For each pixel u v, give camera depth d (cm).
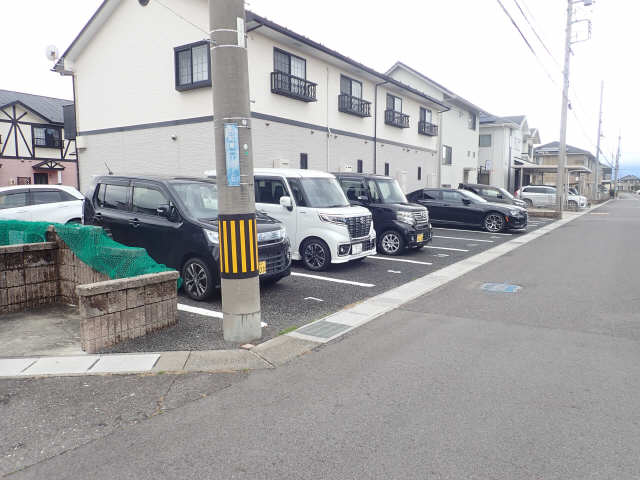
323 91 1698
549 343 470
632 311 591
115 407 334
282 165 1499
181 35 1390
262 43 1398
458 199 1603
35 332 494
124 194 716
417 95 2311
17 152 2603
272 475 254
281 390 362
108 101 1608
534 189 3194
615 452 273
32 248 578
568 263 967
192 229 618
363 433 297
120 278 510
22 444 286
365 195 1076
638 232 1611
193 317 546
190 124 1398
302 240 852
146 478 252
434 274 841
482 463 263
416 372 396
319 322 540
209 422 313
